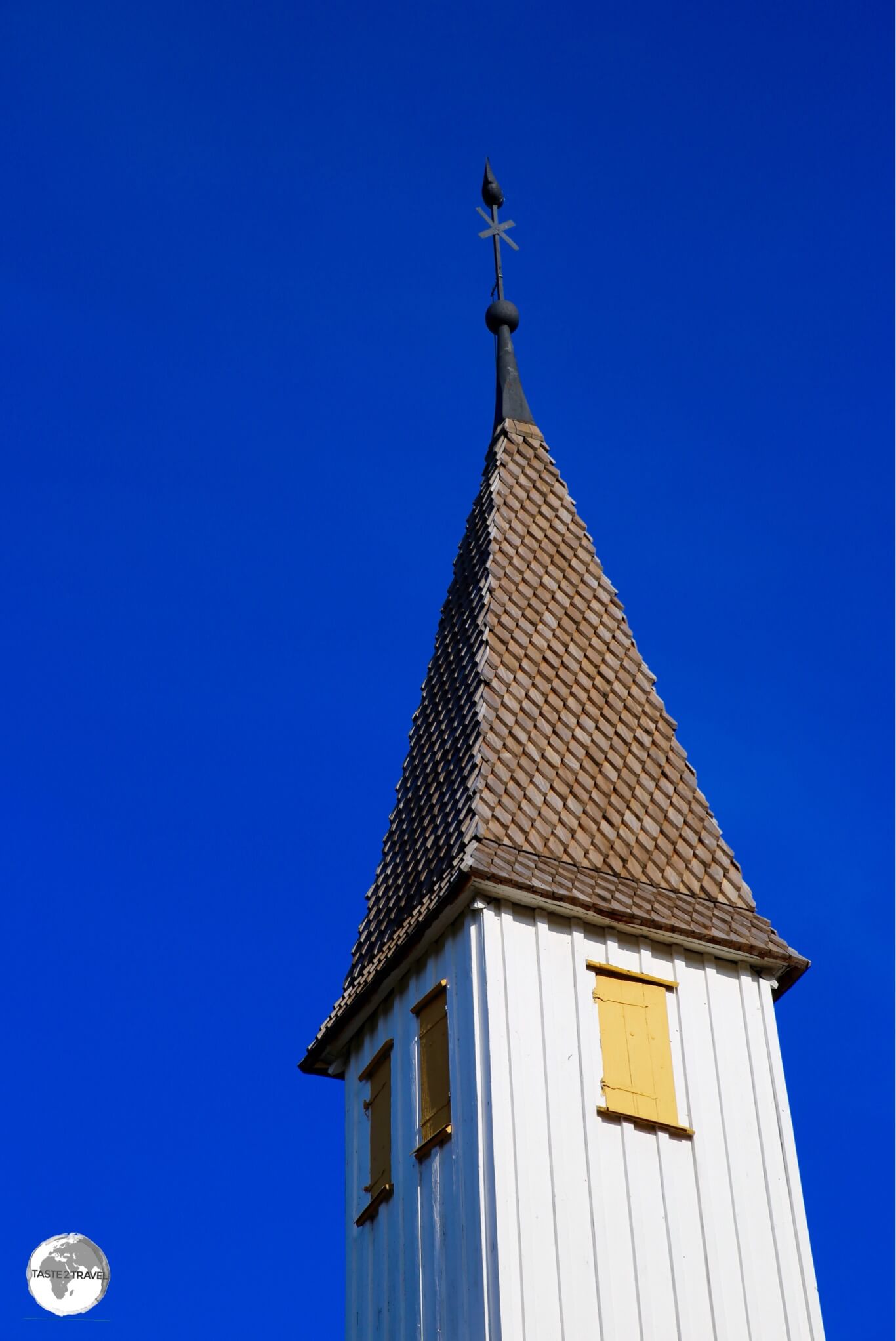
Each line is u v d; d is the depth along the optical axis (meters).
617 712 33.34
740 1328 27.14
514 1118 27.41
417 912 30.50
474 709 32.38
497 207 42.47
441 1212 27.78
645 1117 28.28
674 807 32.22
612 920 29.70
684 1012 29.66
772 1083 29.62
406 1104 29.66
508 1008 28.31
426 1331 27.12
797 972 30.73
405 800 33.50
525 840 30.16
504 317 40.59
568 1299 26.17
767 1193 28.53
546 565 35.59
